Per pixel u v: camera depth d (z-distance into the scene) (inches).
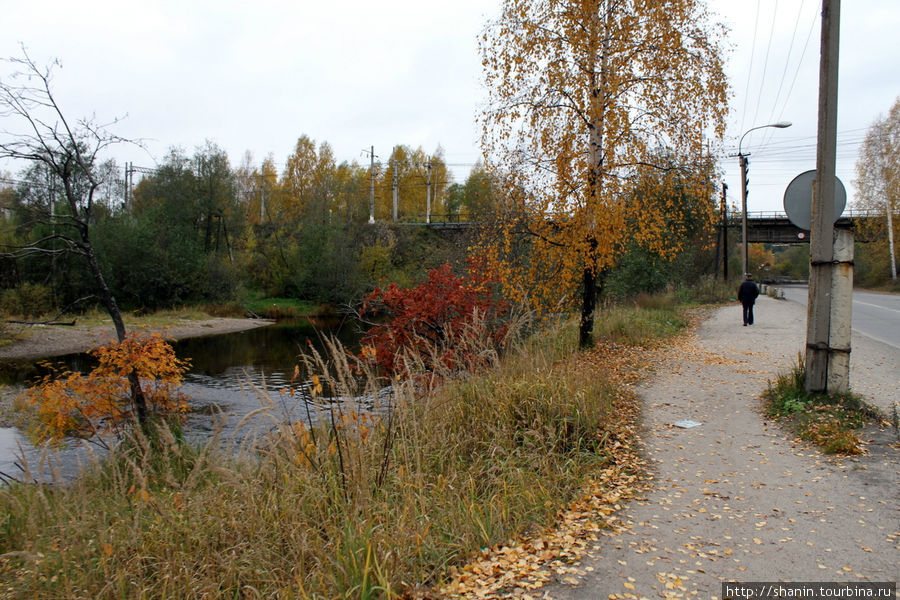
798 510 182.4
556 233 486.9
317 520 184.5
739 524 174.9
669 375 403.9
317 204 2089.1
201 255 1775.3
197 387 702.5
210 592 158.1
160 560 173.9
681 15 447.2
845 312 284.5
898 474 205.3
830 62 277.4
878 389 335.6
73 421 426.0
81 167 528.4
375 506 183.9
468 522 180.2
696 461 235.3
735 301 1196.5
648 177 458.6
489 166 486.3
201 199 1897.1
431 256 1567.4
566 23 444.8
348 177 2541.8
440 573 154.3
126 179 2206.0
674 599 133.7
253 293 2033.7
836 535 163.6
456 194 3078.2
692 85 445.7
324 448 220.7
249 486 189.8
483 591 142.1
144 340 479.2
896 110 1863.9
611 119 432.8
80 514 196.9
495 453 249.6
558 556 159.8
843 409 270.8
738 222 1529.3
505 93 467.8
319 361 231.6
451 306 479.5
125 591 166.2
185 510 193.5
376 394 247.9
